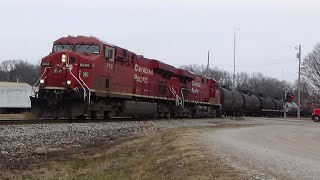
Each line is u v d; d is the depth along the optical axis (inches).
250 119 2229.3
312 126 1594.5
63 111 1095.0
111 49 1224.8
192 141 791.7
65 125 916.6
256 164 509.4
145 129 1117.1
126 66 1328.7
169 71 1676.9
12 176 590.2
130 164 681.0
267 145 767.7
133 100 1396.4
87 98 1088.2
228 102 2512.3
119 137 957.2
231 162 523.8
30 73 6496.1
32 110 1106.1
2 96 2571.4
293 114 3912.4
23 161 660.1
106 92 1189.7
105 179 606.9
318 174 441.4
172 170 533.0
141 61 1455.5
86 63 1108.5
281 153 631.8
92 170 670.5
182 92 1846.7
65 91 1093.8
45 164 671.8
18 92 2596.0
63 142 808.9
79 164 701.3
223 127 1423.5
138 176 584.1
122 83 1300.4
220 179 429.7
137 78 1416.1
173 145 727.7
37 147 735.7
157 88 1588.3
